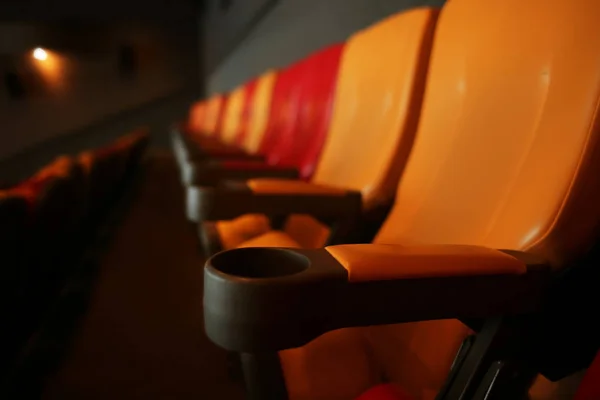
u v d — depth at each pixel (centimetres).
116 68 799
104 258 185
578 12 44
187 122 811
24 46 734
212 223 93
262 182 77
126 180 309
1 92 680
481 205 52
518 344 38
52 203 83
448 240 55
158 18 811
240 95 296
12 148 693
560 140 42
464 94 60
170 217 270
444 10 69
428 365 46
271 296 27
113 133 820
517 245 43
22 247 71
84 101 780
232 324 27
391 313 31
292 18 274
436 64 68
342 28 193
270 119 187
